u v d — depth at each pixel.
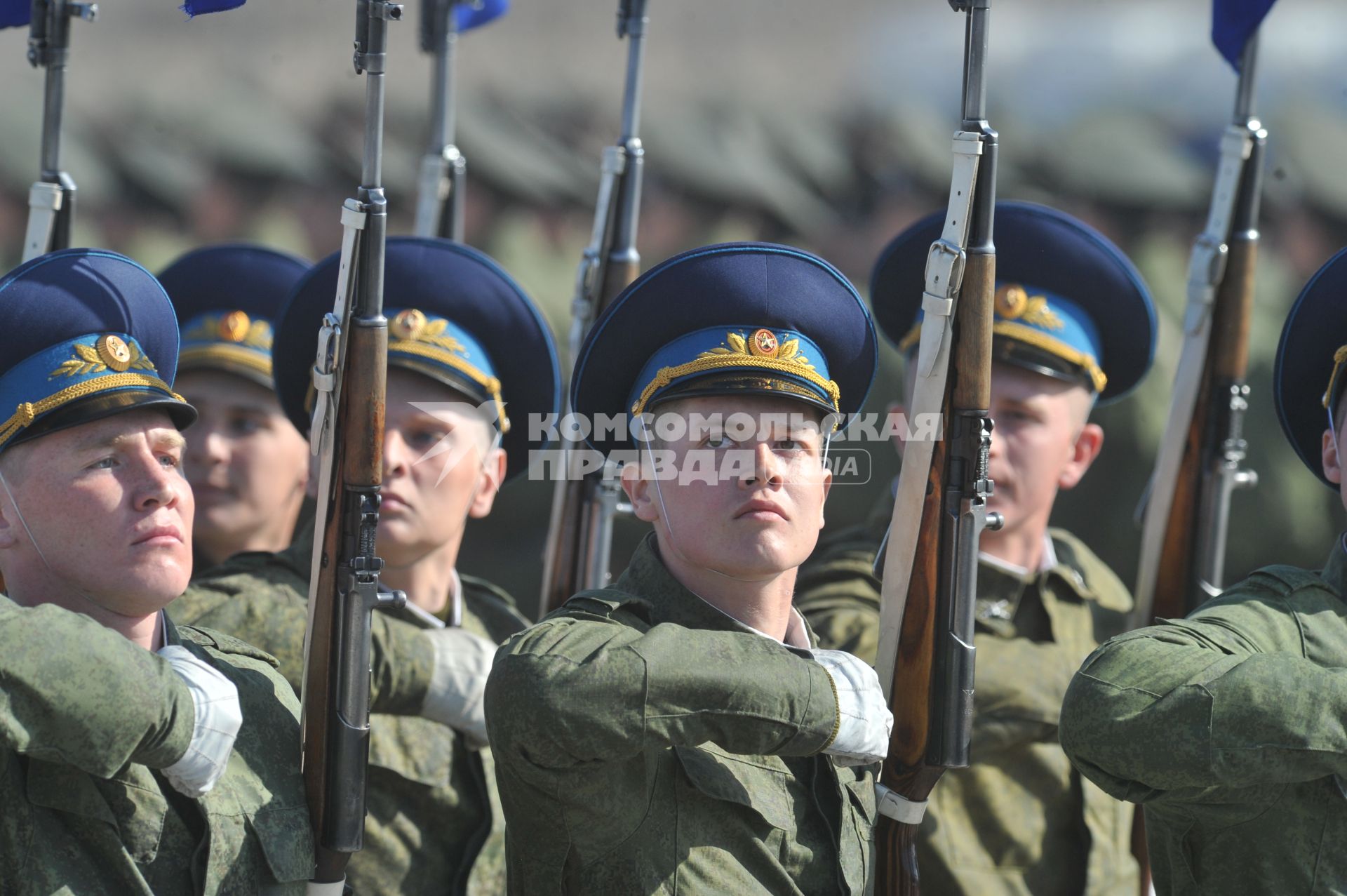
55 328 9.57
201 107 30.05
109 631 8.91
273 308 15.31
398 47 30.61
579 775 9.53
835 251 29.56
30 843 8.91
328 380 9.96
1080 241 14.86
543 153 29.06
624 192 14.46
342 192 29.92
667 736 9.38
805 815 10.43
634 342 10.78
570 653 9.46
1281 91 29.89
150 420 9.59
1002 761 13.81
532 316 14.11
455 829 12.77
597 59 31.44
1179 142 30.27
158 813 9.29
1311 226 28.48
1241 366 14.60
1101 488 23.86
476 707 12.57
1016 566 14.65
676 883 9.84
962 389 10.65
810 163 30.14
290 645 12.53
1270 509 24.31
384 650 12.32
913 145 29.95
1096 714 9.88
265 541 15.25
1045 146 29.75
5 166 28.55
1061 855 13.81
